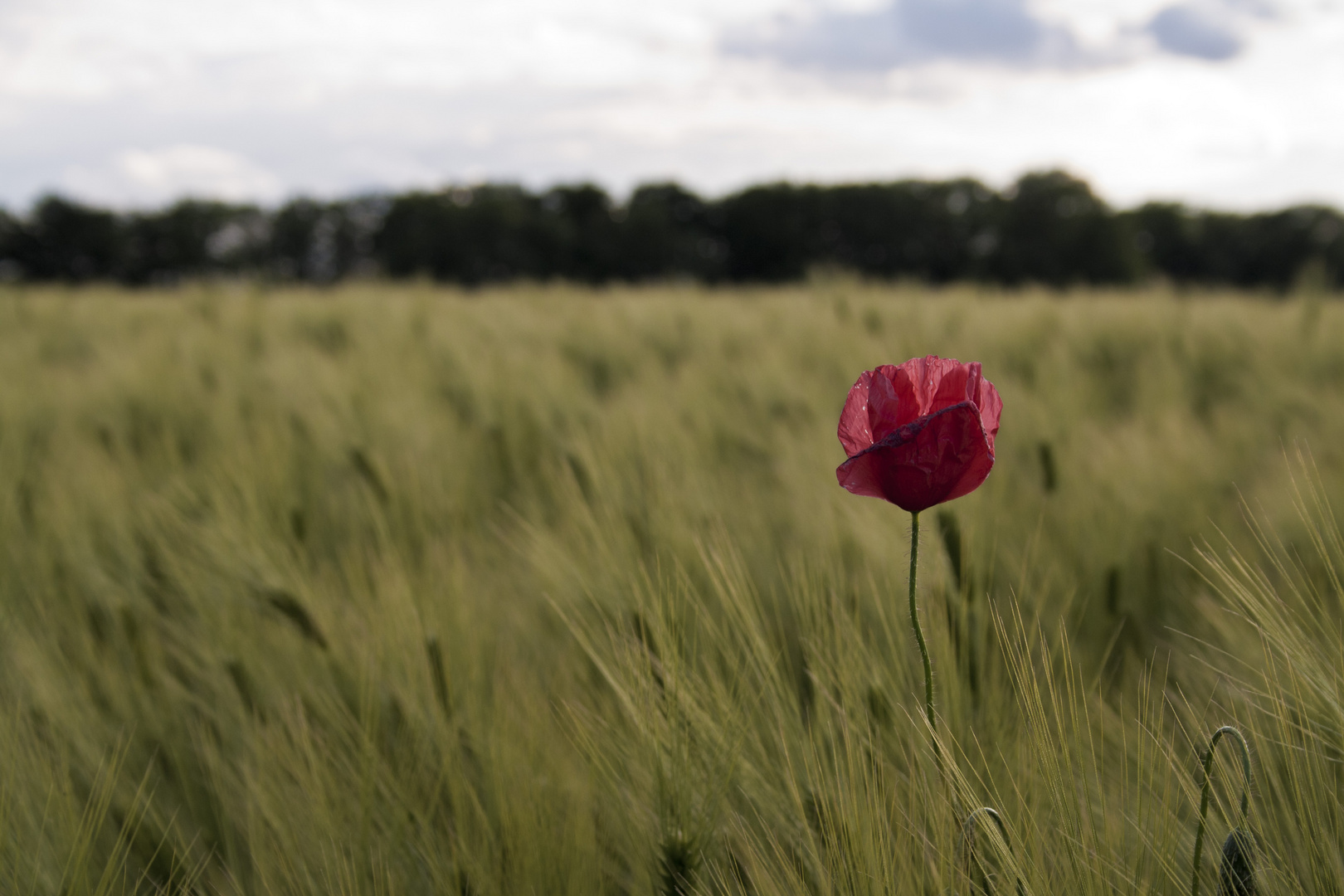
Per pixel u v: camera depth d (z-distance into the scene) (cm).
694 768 147
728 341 668
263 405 455
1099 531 254
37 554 262
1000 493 254
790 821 148
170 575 256
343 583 257
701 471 305
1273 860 118
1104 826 129
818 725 154
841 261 4506
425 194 4294
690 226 4644
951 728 158
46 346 753
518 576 254
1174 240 4397
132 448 409
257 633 219
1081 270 4250
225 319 805
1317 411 396
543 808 150
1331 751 128
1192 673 186
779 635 211
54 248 3788
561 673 195
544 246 4269
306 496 339
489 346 620
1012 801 137
